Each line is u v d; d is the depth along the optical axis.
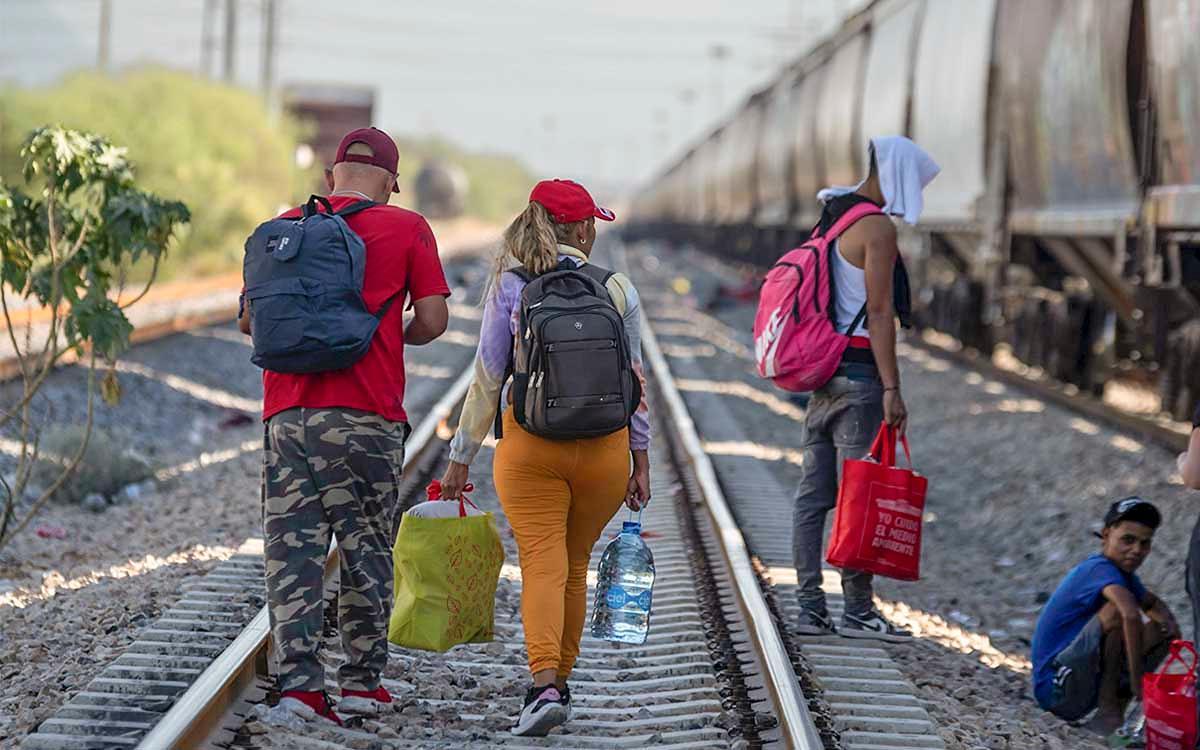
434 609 18.14
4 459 34.81
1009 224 55.34
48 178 26.16
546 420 16.52
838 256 22.50
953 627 27.50
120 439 41.72
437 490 18.64
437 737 17.58
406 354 73.06
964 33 58.91
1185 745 19.08
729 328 94.69
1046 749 20.06
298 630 17.23
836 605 26.31
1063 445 44.84
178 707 16.00
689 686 20.20
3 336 50.91
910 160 22.50
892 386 22.28
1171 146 36.56
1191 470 18.64
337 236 16.80
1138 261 39.25
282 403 17.17
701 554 28.69
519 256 17.16
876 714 19.70
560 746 17.45
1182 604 28.58
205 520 30.62
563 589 17.58
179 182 120.69
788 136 112.62
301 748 16.38
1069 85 44.94
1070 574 23.11
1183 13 34.72
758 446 47.47
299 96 176.25
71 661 19.91
